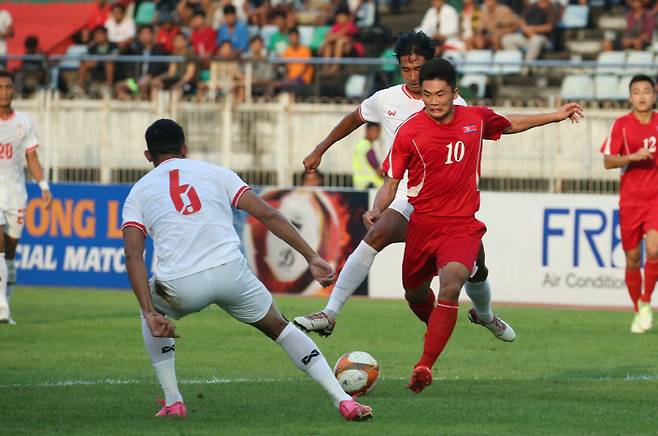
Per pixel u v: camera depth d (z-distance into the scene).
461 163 21.44
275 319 19.27
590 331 36.22
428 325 20.72
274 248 47.19
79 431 18.64
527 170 49.28
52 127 52.78
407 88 25.31
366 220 22.00
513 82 55.22
